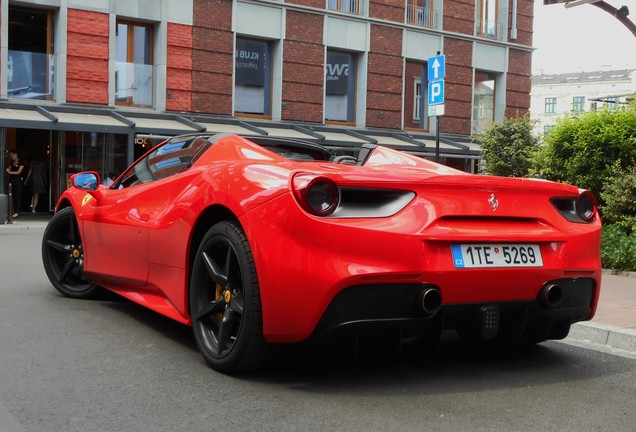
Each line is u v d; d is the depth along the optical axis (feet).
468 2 84.69
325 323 10.37
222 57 68.59
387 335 11.10
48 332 14.46
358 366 12.53
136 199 15.06
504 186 11.57
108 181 61.67
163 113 65.51
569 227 12.25
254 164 11.69
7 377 11.35
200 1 67.15
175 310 13.51
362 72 77.30
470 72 85.10
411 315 10.69
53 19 61.62
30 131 60.70
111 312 16.61
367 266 10.27
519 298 11.61
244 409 10.05
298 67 73.00
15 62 59.93
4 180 59.00
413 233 10.53
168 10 65.51
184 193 13.12
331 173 10.49
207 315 12.14
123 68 64.85
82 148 61.72
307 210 10.31
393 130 79.41
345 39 75.82
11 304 17.46
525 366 13.11
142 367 12.05
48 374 11.55
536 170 35.60
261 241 10.69
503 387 11.62
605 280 26.89
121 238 15.38
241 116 70.85
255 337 10.93
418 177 10.87
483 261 11.07
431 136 80.59
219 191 11.85
